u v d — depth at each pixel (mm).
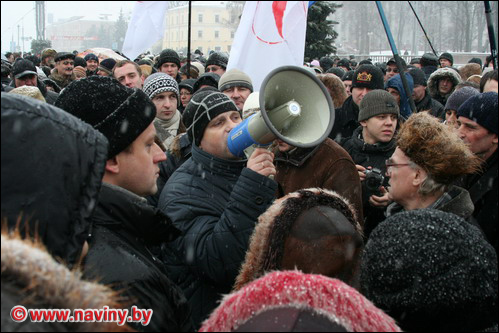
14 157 1005
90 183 1131
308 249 1588
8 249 868
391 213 2402
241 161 2326
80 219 1107
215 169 2299
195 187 2268
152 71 7828
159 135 3885
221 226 1973
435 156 1923
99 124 1668
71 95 1694
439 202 1988
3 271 853
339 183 2697
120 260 1471
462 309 1220
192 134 2395
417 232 1256
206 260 2006
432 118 2023
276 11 2998
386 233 1304
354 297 1047
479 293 1227
